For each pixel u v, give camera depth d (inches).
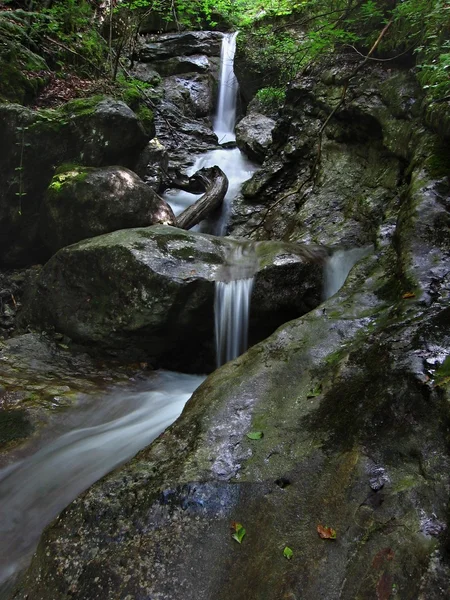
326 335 140.4
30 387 195.0
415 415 100.7
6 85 307.6
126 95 358.0
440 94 208.8
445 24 221.5
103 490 104.2
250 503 95.5
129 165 313.9
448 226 162.6
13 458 155.9
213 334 226.5
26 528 129.0
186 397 197.2
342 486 93.2
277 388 126.3
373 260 175.9
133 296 215.8
